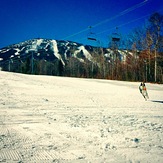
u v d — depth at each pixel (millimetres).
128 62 72125
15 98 17375
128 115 11727
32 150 5379
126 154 5227
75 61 107312
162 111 13891
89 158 4906
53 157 4926
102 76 76688
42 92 22797
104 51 82688
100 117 10711
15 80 31797
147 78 65688
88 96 21938
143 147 5805
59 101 17234
